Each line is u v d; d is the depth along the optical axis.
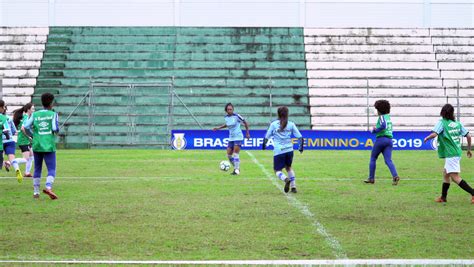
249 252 8.50
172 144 31.48
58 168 20.55
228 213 11.48
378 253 8.44
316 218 11.00
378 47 40.81
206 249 8.68
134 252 8.52
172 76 36.38
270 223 10.52
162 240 9.22
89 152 29.20
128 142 33.84
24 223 10.49
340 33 41.50
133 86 35.53
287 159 14.34
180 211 11.70
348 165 21.78
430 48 40.91
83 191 14.59
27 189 15.04
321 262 7.88
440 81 38.78
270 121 34.03
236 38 41.38
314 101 37.44
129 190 14.80
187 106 36.66
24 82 38.31
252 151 29.62
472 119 38.03
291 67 39.69
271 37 41.38
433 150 30.83
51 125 13.16
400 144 31.33
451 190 14.96
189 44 40.84
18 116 18.45
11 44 40.59
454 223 10.56
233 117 18.80
